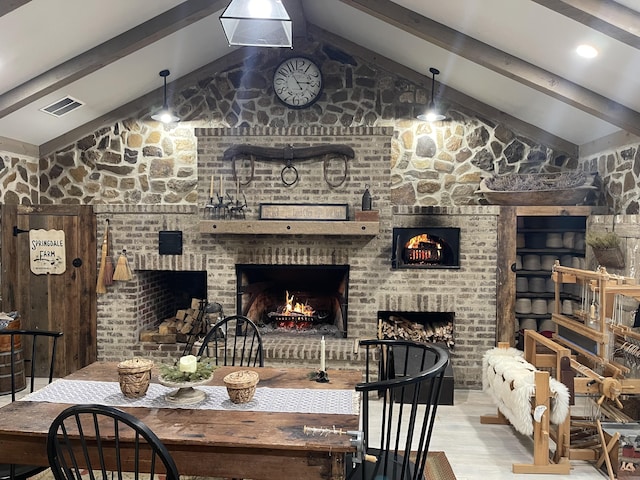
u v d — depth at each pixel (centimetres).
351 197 438
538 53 344
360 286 445
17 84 377
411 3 352
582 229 455
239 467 178
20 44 333
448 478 284
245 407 207
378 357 420
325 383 241
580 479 285
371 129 433
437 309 443
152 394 222
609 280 302
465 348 443
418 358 412
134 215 453
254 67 504
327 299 502
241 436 178
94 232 456
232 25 247
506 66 365
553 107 420
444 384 395
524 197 437
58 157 511
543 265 465
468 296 441
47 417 195
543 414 288
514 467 291
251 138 441
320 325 485
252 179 442
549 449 328
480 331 441
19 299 450
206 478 278
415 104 497
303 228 424
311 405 210
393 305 444
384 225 439
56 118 460
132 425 151
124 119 511
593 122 415
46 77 379
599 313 302
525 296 460
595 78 342
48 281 453
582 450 305
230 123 506
